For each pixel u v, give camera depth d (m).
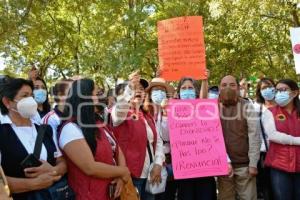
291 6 15.00
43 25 16.73
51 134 3.83
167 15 16.03
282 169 5.36
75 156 3.63
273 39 16.73
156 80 5.74
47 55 21.16
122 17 16.42
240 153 5.71
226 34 18.77
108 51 15.59
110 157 3.86
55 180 3.61
